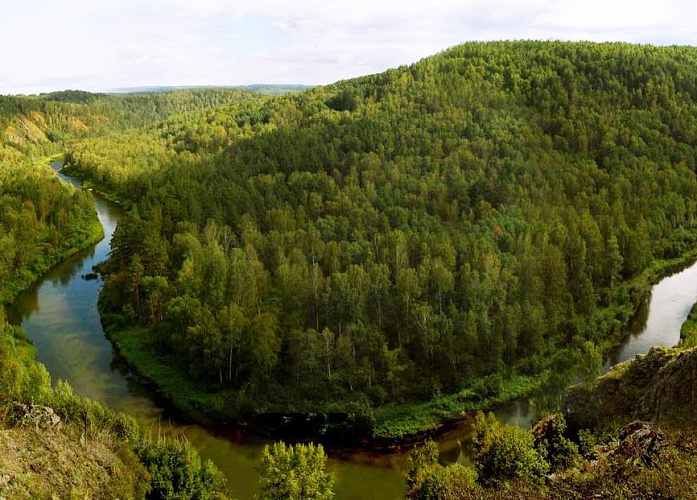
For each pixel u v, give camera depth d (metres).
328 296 79.12
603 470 37.56
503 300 82.88
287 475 46.88
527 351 79.44
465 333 75.19
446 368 74.00
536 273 89.06
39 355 82.94
